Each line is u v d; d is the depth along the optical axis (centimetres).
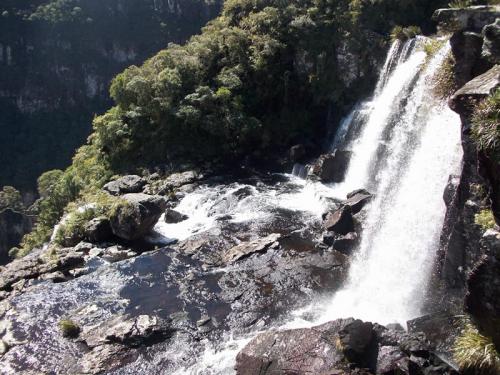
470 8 2012
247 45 4819
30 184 9675
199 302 2141
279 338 1652
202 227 3047
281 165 4150
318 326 1667
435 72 2661
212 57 4853
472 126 1257
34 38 10944
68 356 1812
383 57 3881
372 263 2366
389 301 2041
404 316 1912
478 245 1496
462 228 1580
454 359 1395
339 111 4228
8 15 10762
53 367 1753
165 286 2305
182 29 11488
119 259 2672
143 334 1889
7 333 1972
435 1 3962
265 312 2030
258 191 3575
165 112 4462
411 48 3359
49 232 4181
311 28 4491
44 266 2598
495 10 1941
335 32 4331
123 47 11400
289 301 2103
